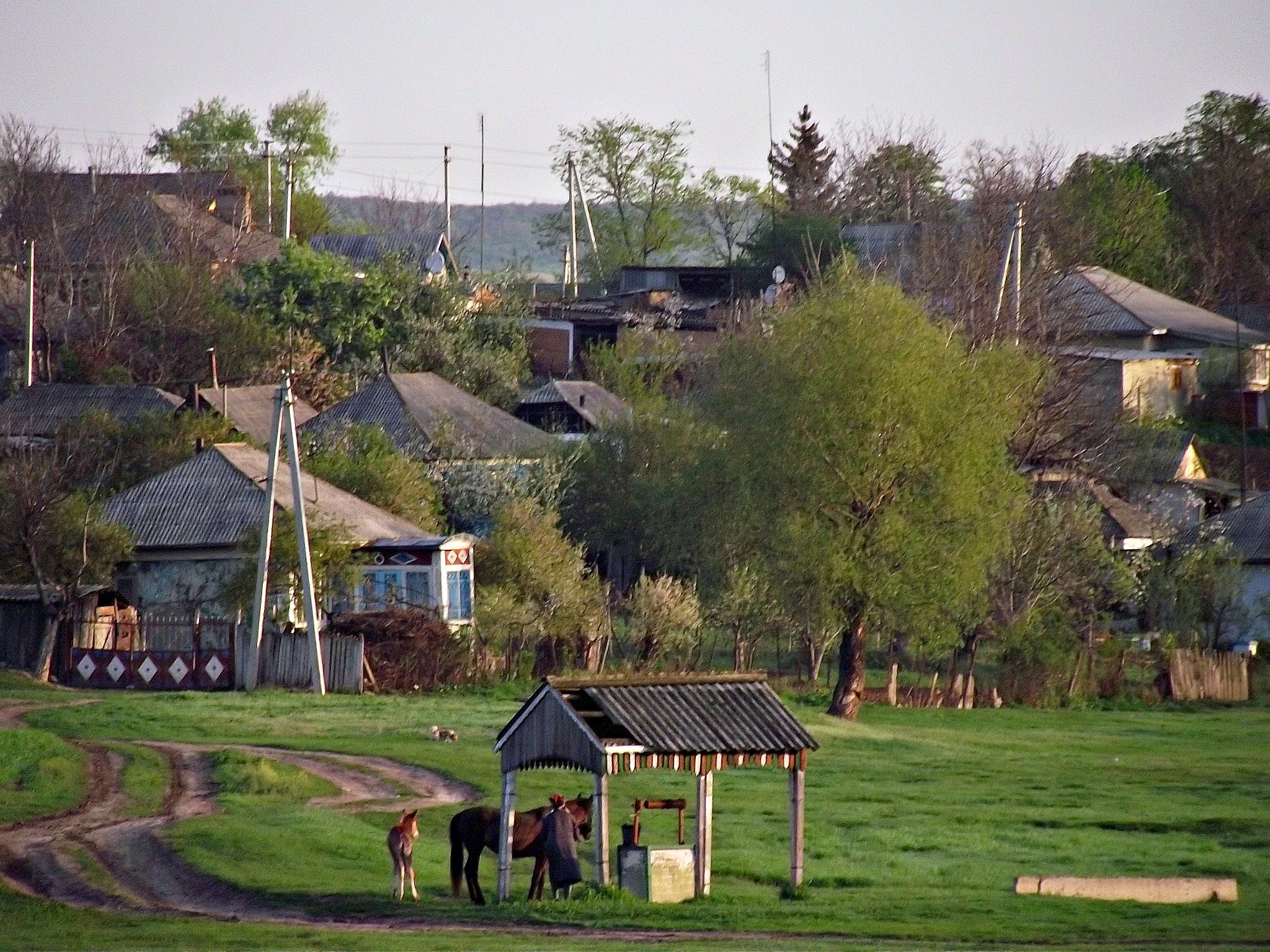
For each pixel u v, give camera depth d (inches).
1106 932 3548.2
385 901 3811.5
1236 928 3612.2
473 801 5241.1
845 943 3262.8
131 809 4845.0
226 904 3809.1
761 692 4042.8
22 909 3629.4
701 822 3959.2
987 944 3319.4
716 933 3454.7
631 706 3878.0
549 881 4163.4
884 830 4990.2
